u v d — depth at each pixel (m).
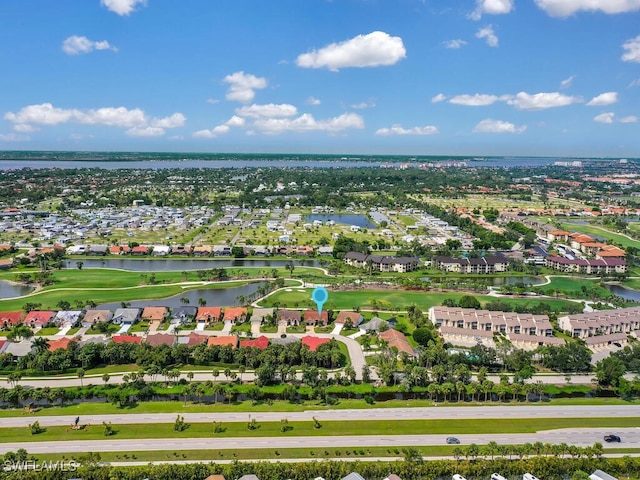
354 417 163.38
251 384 184.12
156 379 188.25
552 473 134.00
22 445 145.00
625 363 198.38
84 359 194.50
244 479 126.44
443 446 148.00
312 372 180.88
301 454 143.25
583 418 165.12
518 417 165.12
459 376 181.88
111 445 145.88
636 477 134.25
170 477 128.38
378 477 131.50
